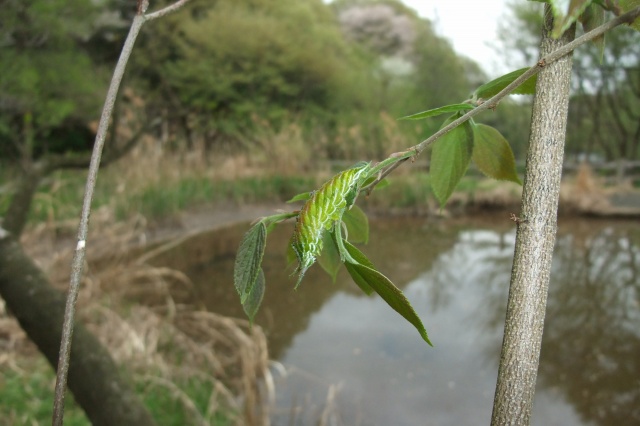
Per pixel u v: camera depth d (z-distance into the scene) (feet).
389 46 57.72
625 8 1.49
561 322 17.76
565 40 1.60
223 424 11.11
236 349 14.58
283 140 36.22
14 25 24.23
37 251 17.35
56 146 37.45
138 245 23.24
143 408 4.91
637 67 38.11
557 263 24.08
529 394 1.61
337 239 1.46
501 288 20.68
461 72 50.72
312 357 15.16
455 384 14.02
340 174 1.47
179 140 36.09
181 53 41.98
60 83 29.01
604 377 14.34
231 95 41.75
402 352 15.61
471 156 2.32
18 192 9.43
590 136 47.01
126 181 26.66
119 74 1.68
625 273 22.52
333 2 61.98
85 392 4.82
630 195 36.29
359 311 18.40
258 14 46.65
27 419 9.83
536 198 1.62
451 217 32.42
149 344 13.41
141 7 1.77
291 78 45.42
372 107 47.21
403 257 24.73
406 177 34.09
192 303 18.29
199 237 26.22
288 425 11.96
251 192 31.91
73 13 28.30
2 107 27.66
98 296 14.82
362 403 13.06
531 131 1.65
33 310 4.97
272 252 24.35
